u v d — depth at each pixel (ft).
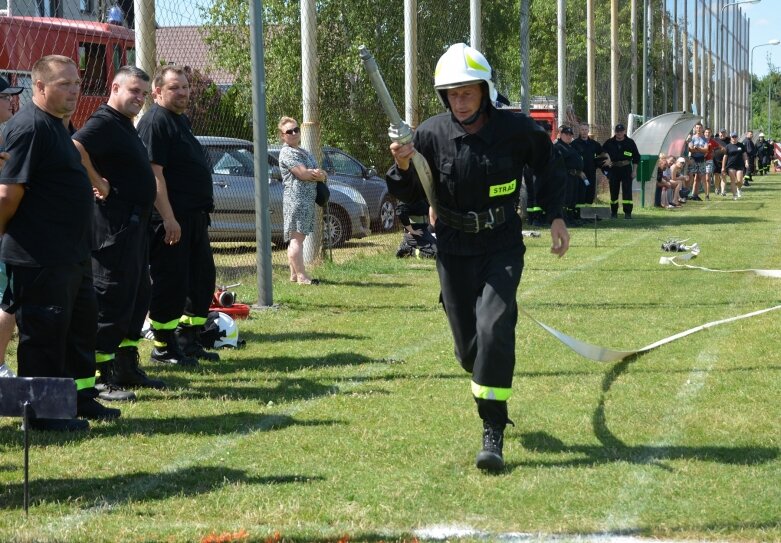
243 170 53.52
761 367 26.09
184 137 26.78
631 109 126.62
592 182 81.46
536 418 21.42
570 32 111.96
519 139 18.26
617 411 21.94
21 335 20.61
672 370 25.96
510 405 22.50
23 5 51.93
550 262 51.75
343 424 21.17
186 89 26.68
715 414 21.56
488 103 18.13
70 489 17.08
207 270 27.96
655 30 151.02
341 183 62.34
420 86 67.21
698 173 107.96
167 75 26.45
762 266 49.29
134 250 23.41
